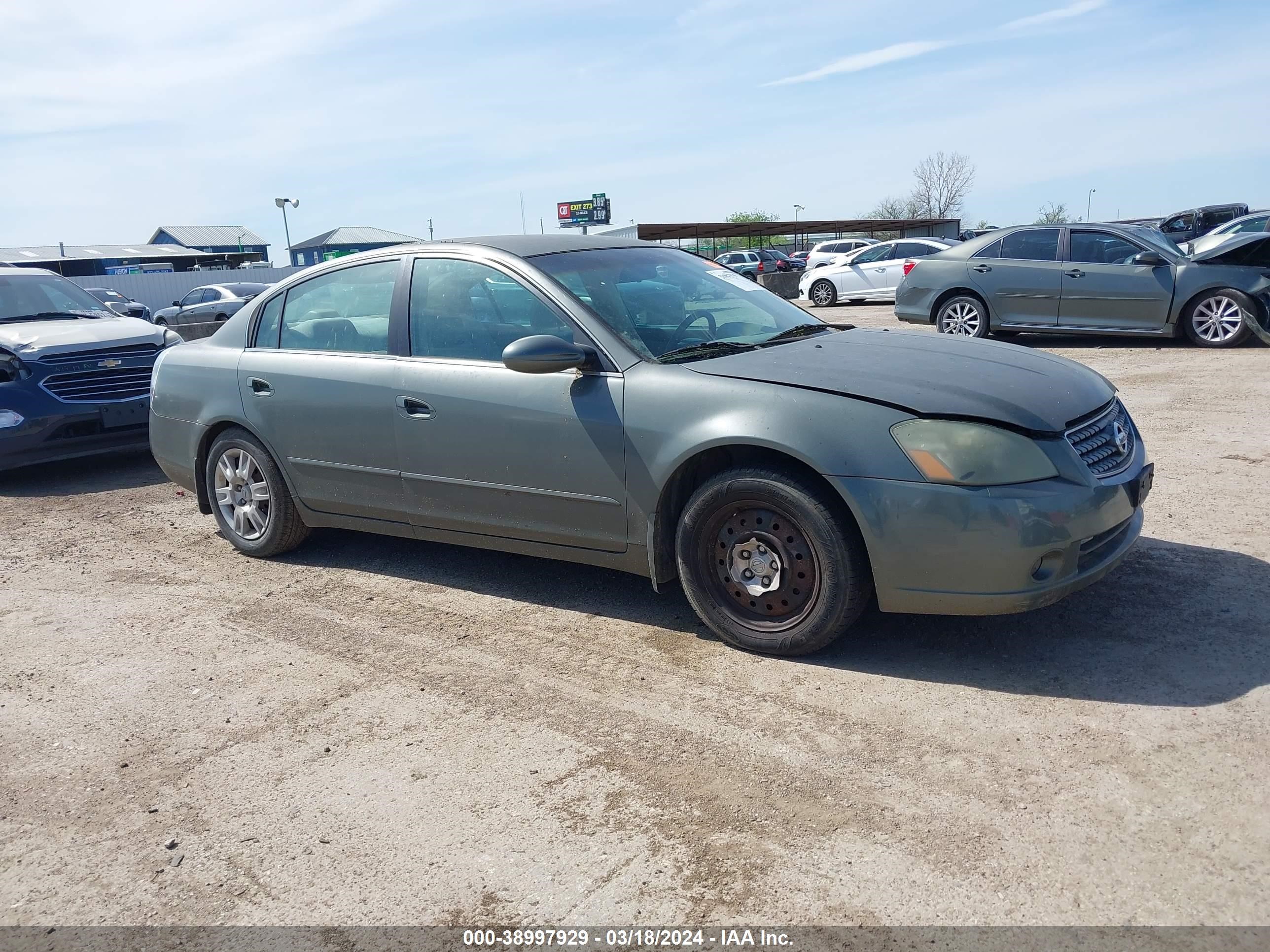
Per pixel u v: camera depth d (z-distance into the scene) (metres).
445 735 3.16
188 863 2.58
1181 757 2.74
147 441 7.79
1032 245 11.45
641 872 2.42
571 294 3.94
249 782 2.96
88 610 4.55
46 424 7.12
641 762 2.93
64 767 3.12
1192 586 3.94
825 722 3.08
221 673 3.75
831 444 3.27
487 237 4.48
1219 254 10.41
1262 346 10.33
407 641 3.96
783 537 3.45
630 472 3.68
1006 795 2.63
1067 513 3.17
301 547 5.27
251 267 41.06
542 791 2.81
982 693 3.19
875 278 20.20
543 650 3.78
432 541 4.49
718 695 3.31
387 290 4.47
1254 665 3.25
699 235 41.25
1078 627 3.63
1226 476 5.54
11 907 2.45
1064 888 2.26
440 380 4.15
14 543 5.84
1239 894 2.20
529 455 3.93
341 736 3.20
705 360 3.76
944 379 3.45
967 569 3.17
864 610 3.67
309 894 2.43
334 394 4.52
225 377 5.00
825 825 2.55
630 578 4.51
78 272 62.00
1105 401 3.64
